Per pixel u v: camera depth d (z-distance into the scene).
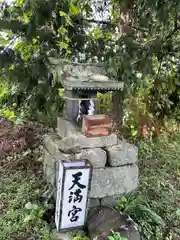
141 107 2.51
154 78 2.49
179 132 3.22
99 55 2.06
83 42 2.08
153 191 2.11
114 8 2.02
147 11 1.96
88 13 2.02
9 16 1.69
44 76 1.98
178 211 1.93
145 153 2.63
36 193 1.90
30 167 2.28
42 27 1.83
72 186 1.50
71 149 1.74
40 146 2.54
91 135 1.77
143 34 2.09
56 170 1.79
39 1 1.63
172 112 3.18
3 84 2.30
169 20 2.10
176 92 3.03
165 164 2.55
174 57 2.56
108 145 1.86
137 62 2.09
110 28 2.10
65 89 1.83
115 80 1.80
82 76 1.72
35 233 1.59
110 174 1.81
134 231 1.57
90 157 1.73
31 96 2.23
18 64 1.90
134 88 2.25
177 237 1.75
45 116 2.54
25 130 2.67
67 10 1.74
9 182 2.03
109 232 1.54
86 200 1.58
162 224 1.76
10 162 2.33
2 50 1.80
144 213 1.78
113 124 2.00
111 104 2.04
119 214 1.69
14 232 1.58
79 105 1.83
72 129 1.80
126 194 1.94
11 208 1.75
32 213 1.69
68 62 1.82
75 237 1.55
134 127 2.48
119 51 1.99
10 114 2.25
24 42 1.79
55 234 1.60
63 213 1.53
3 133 2.67
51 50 1.96
